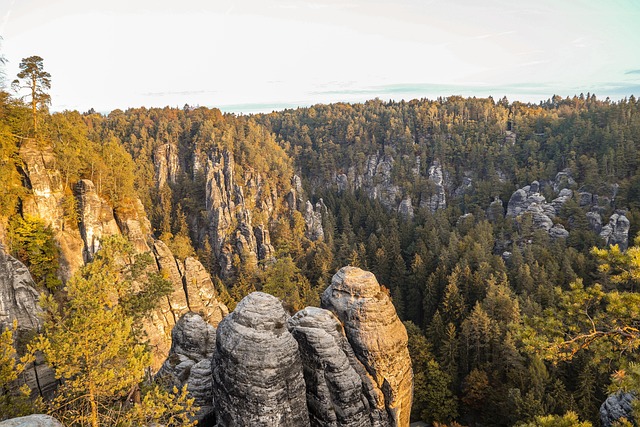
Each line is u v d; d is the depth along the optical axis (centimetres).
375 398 2553
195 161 15612
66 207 5519
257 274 11162
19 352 2850
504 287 7875
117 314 2439
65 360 1886
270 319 2234
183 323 3195
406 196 18088
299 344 2486
